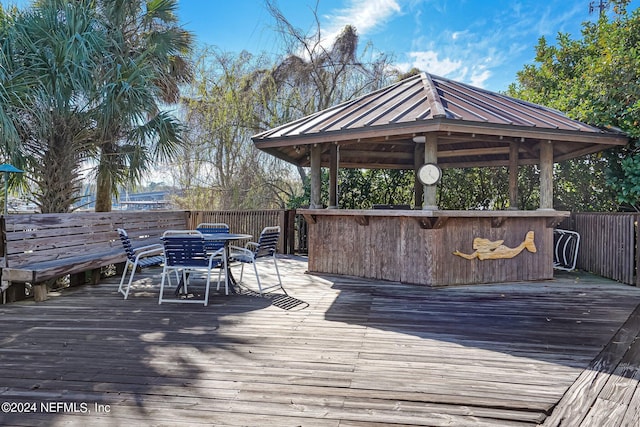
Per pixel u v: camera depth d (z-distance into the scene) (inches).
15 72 193.6
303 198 379.6
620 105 237.0
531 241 224.7
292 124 252.2
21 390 88.6
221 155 447.5
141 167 252.1
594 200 293.6
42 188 229.8
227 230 245.9
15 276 167.8
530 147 271.0
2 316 150.6
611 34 268.5
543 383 92.9
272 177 460.4
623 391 88.7
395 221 216.8
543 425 75.1
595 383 92.8
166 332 130.8
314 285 210.2
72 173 237.5
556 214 219.1
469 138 231.5
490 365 103.8
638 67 235.1
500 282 218.7
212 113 437.4
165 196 456.4
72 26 206.8
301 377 96.0
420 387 90.7
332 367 102.1
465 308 163.2
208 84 438.6
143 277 239.1
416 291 194.5
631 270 212.8
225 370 100.0
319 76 447.8
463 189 352.5
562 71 359.6
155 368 101.0
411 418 77.3
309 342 121.2
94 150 247.3
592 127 229.6
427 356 110.1
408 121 182.5
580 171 291.7
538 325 139.7
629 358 108.4
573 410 80.4
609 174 257.0
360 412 79.6
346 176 368.2
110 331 131.7
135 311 158.2
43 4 214.8
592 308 163.6
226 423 75.2
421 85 240.7
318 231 248.5
